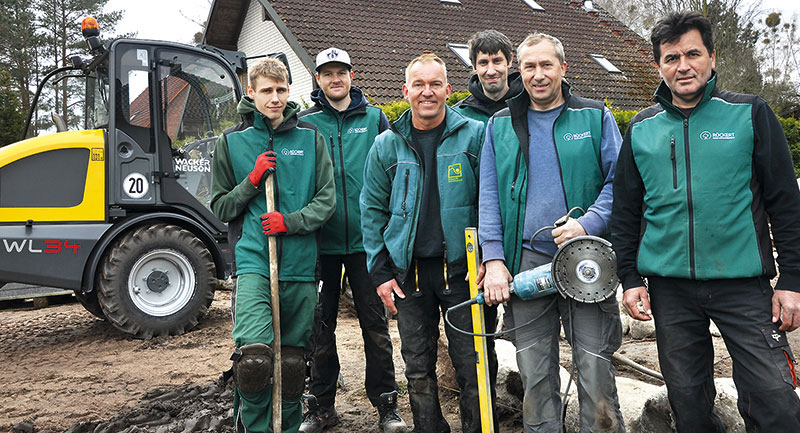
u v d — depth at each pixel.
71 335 6.36
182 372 4.85
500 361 3.54
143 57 6.06
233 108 6.45
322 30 13.24
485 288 2.60
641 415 2.84
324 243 3.53
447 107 2.97
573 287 2.42
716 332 4.50
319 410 3.53
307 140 3.13
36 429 3.72
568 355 4.23
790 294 2.11
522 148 2.60
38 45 25.95
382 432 3.46
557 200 2.56
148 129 6.10
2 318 7.57
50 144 5.82
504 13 16.47
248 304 2.83
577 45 16.20
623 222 2.42
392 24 14.30
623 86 15.16
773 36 18.77
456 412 3.64
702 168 2.21
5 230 5.62
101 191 5.98
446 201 2.85
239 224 3.04
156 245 6.03
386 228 3.01
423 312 2.98
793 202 2.13
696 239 2.21
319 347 3.53
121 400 4.23
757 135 2.16
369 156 3.06
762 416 2.12
